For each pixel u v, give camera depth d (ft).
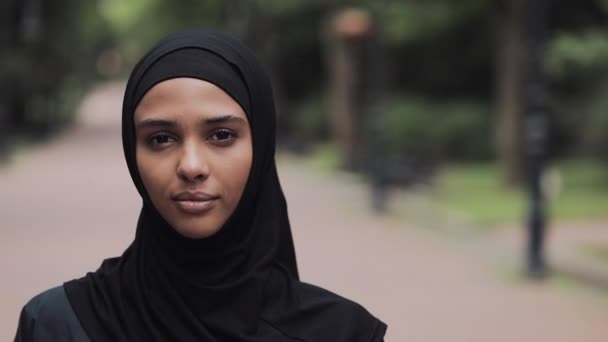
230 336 5.40
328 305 5.80
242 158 5.33
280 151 112.16
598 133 73.46
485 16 90.48
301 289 5.85
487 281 34.30
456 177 74.79
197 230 5.26
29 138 143.23
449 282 34.06
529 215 35.17
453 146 89.81
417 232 47.34
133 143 5.43
